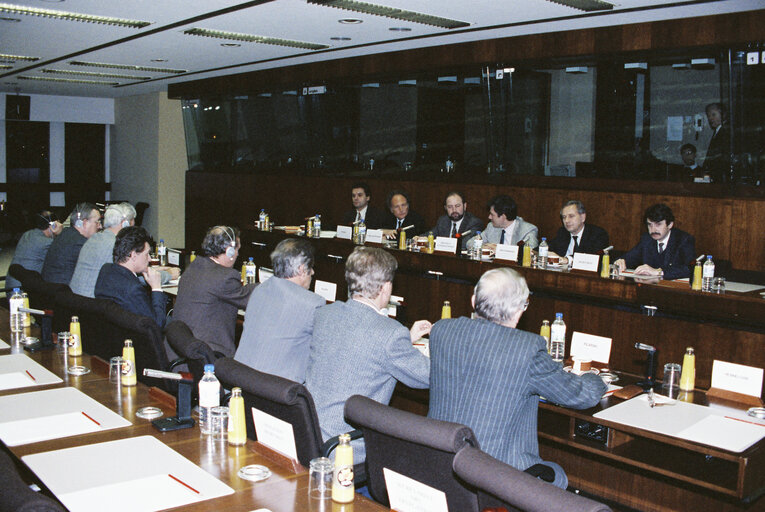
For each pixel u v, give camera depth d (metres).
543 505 1.48
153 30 6.23
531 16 5.28
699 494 3.21
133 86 11.24
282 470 1.98
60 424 2.29
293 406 2.16
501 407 2.35
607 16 5.23
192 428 2.29
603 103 6.08
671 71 5.66
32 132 13.50
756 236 5.41
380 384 2.63
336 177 8.45
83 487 1.82
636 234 6.10
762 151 5.29
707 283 3.99
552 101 6.38
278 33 6.23
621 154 6.09
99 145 13.93
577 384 2.46
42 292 4.25
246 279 5.33
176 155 12.30
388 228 6.81
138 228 4.02
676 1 4.68
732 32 5.05
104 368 2.93
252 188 9.60
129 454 2.05
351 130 8.12
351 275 2.83
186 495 1.79
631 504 3.44
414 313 5.38
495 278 2.50
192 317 3.89
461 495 1.86
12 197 13.34
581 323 4.34
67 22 5.93
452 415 2.42
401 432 1.93
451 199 6.07
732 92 5.27
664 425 2.58
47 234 6.32
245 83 9.20
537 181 6.66
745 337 3.61
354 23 5.73
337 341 2.65
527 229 5.70
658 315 3.96
